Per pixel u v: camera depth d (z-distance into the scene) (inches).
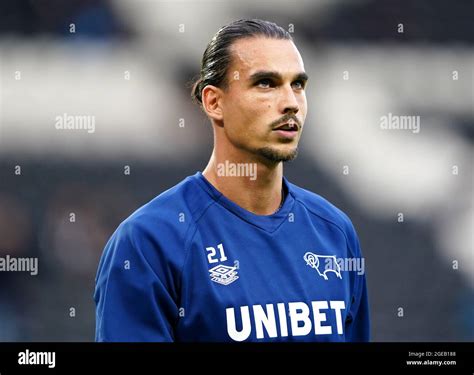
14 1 1035.3
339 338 237.5
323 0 1050.7
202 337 224.4
